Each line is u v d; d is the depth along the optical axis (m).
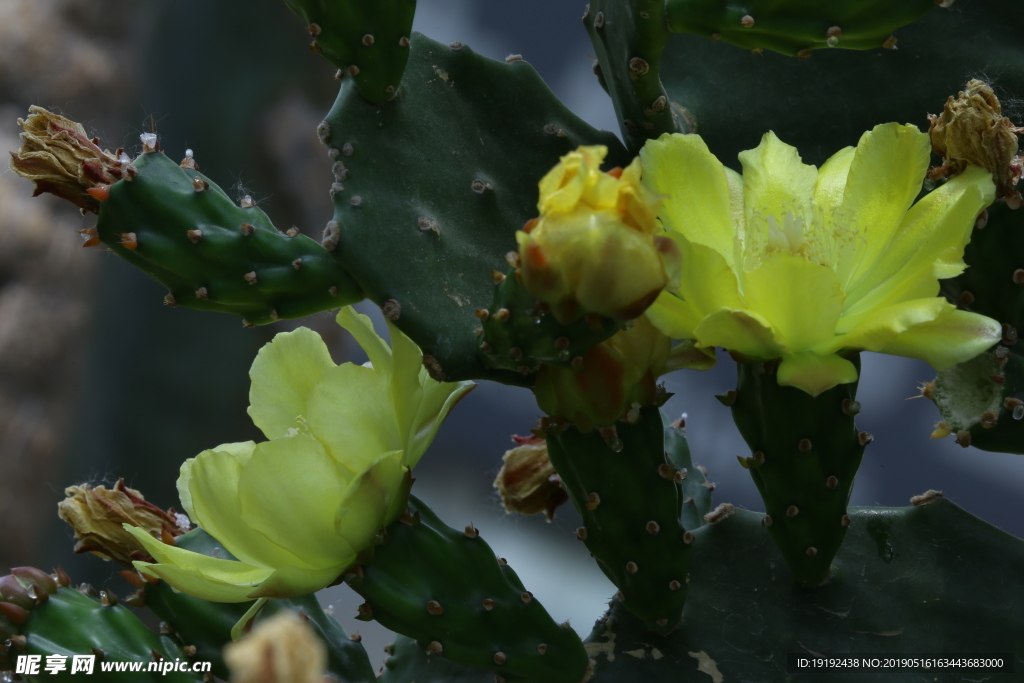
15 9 2.19
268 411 0.78
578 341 0.74
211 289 0.77
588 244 0.72
